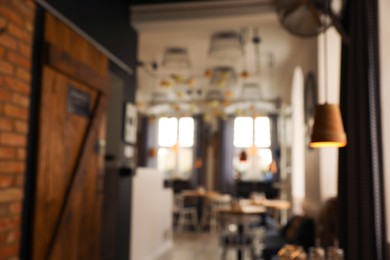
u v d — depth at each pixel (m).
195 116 12.91
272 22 5.06
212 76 8.19
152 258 6.57
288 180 8.74
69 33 3.60
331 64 4.69
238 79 9.55
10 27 2.74
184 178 12.95
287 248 2.59
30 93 3.04
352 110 3.08
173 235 9.38
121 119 4.98
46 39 3.22
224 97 10.48
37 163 3.09
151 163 13.09
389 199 3.21
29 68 2.96
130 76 5.26
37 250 3.11
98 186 4.12
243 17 4.89
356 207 3.02
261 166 12.45
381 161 2.88
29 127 3.04
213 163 12.66
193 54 7.53
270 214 9.91
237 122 12.80
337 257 2.63
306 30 3.53
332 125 2.47
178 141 13.18
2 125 2.66
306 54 5.89
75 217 3.66
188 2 5.03
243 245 5.44
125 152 5.12
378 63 2.93
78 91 3.73
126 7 5.11
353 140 3.06
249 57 7.66
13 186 2.78
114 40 4.68
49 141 3.25
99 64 4.23
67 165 3.54
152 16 5.17
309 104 5.46
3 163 2.67
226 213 6.05
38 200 3.11
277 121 12.16
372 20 2.98
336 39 4.64
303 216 5.54
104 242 4.79
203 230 10.34
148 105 12.88
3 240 2.69
